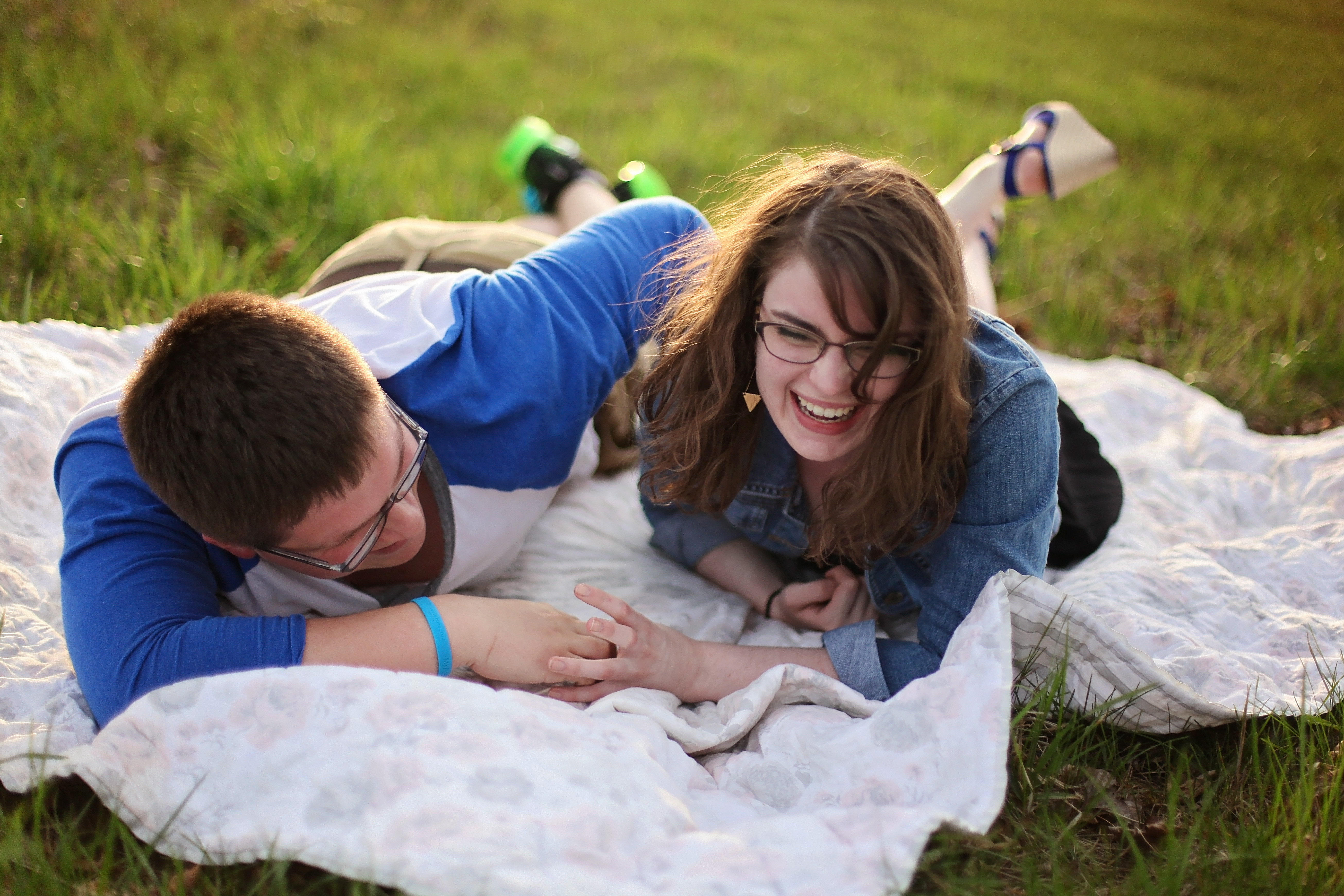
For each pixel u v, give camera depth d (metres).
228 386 1.56
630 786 1.55
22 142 3.79
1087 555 2.47
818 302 1.67
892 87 6.91
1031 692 1.96
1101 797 1.79
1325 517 2.68
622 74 6.70
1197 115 6.62
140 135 4.18
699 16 8.33
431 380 1.94
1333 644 2.18
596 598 1.94
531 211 3.71
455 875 1.33
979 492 1.88
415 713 1.55
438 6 7.19
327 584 1.96
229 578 1.93
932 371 1.69
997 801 1.53
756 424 2.08
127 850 1.51
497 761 1.51
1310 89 7.36
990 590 1.79
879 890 1.38
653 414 2.17
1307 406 3.42
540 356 2.05
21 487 2.28
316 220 3.89
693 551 2.43
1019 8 9.72
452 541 2.02
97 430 1.84
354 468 1.61
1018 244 4.54
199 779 1.54
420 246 2.71
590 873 1.38
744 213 1.88
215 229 3.76
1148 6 10.06
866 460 1.83
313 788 1.50
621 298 2.25
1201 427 3.08
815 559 2.21
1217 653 2.09
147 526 1.78
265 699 1.57
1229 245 4.73
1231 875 1.62
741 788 1.77
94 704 1.72
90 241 3.32
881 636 2.29
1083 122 3.27
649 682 1.98
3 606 2.03
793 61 7.34
